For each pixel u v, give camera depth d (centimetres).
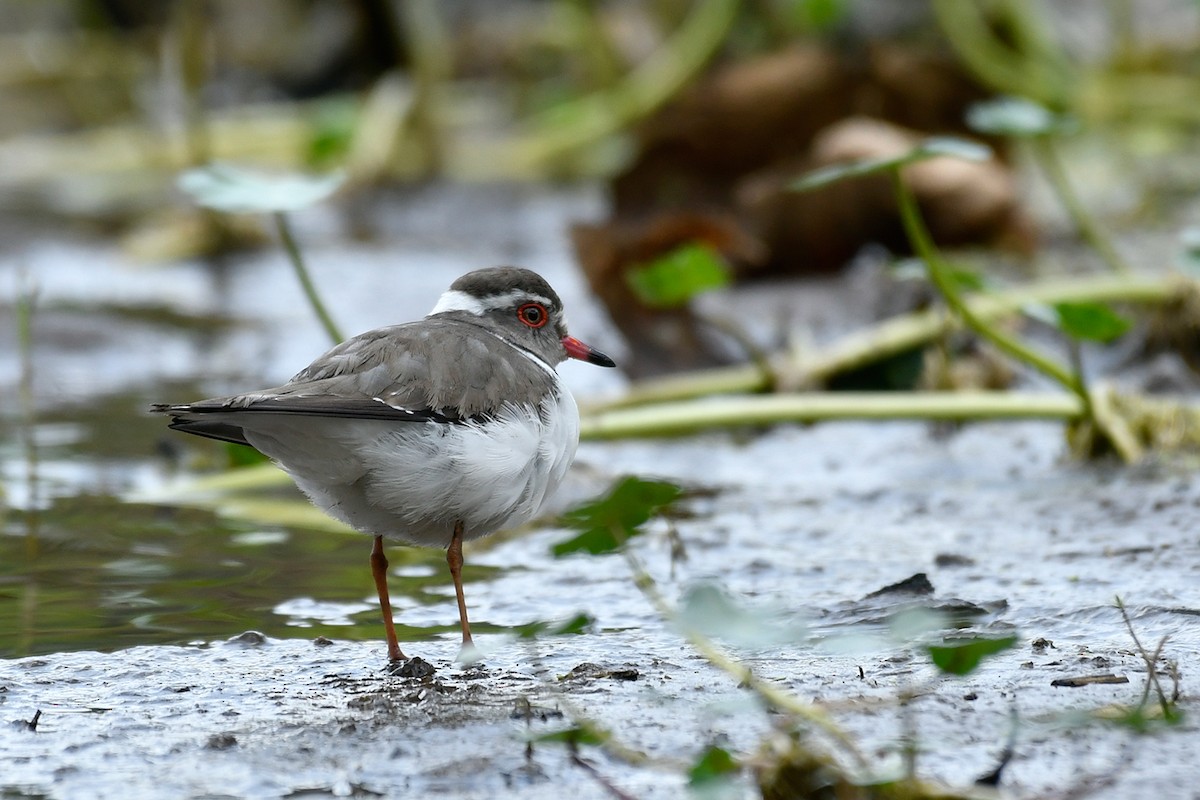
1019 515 1095
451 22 3325
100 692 760
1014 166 2144
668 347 1549
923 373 1417
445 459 788
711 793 569
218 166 1158
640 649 823
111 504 1184
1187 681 718
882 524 1092
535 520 1130
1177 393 1418
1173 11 3008
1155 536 1012
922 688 724
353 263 2173
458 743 669
